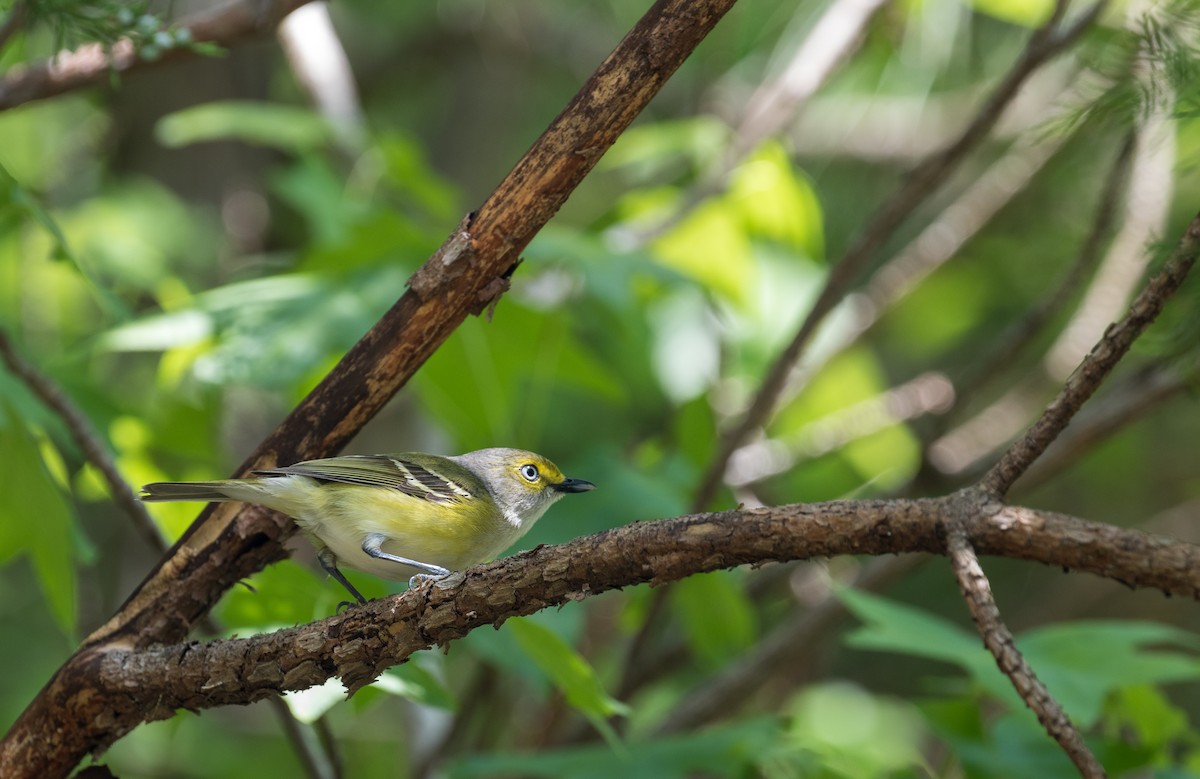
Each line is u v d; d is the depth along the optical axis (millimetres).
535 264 10438
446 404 10133
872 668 16297
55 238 7402
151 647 5980
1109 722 9031
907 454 14266
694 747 8344
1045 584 15703
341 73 12875
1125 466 15148
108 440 9531
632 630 12523
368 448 14469
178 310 8969
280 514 6250
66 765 5965
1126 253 11016
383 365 6008
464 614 5102
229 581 6250
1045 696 4215
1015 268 14820
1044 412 4496
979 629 4344
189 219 13875
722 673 11289
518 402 11898
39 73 8008
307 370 8344
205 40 8016
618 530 4906
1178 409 15344
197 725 14805
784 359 9742
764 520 4695
